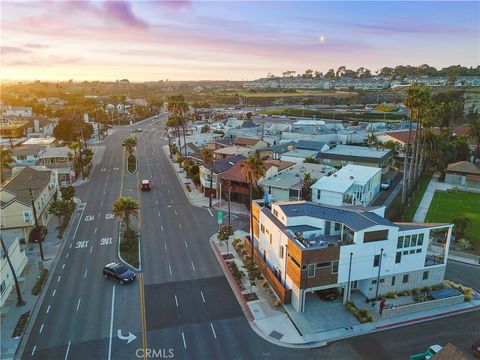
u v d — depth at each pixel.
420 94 68.25
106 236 58.88
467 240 56.41
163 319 38.34
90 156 103.81
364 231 39.25
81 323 37.62
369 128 142.38
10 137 140.38
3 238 46.34
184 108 118.88
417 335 36.03
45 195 63.09
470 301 41.69
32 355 33.22
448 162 102.25
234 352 33.69
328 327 37.09
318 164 88.56
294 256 39.25
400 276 42.34
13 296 42.03
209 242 56.91
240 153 98.75
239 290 43.50
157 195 80.31
